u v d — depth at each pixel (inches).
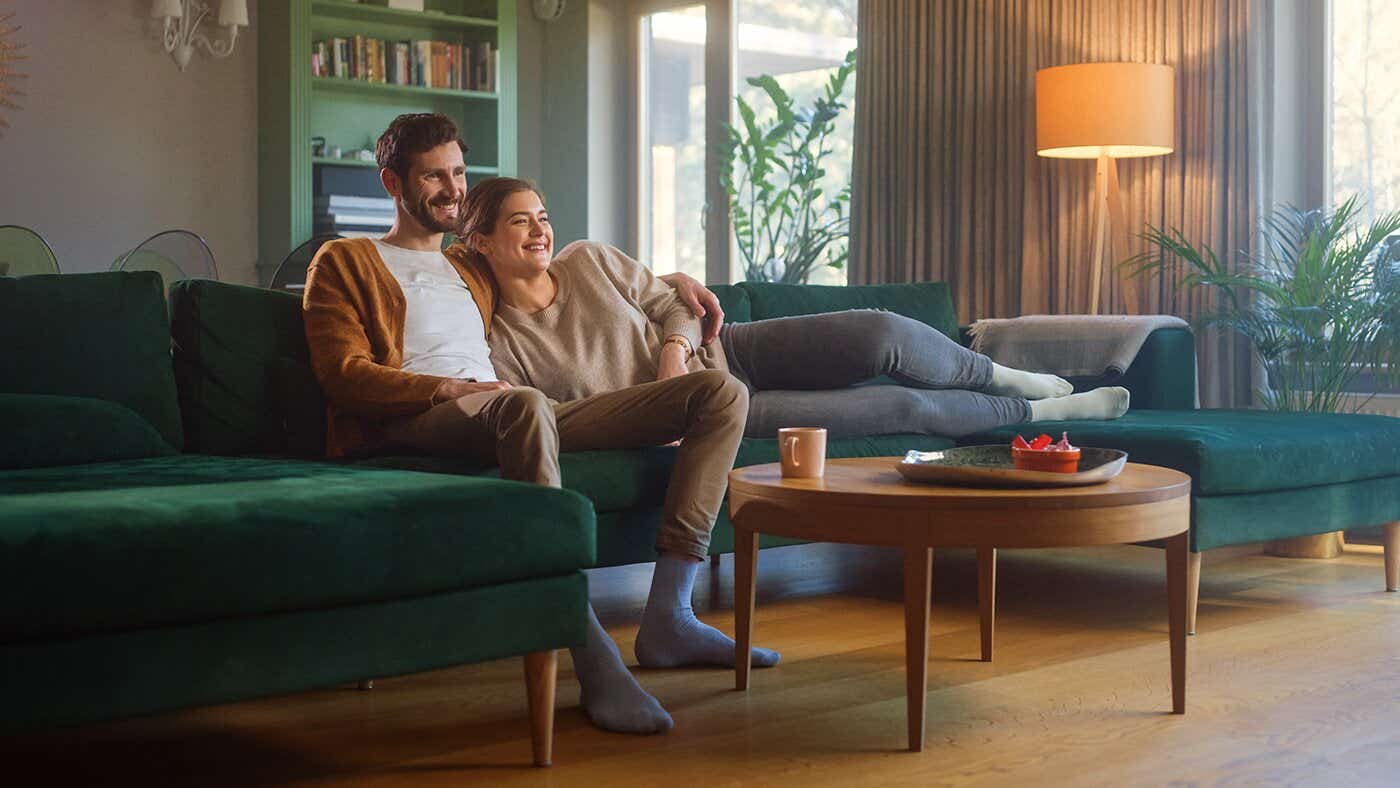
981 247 211.2
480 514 73.7
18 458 92.5
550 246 115.5
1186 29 188.5
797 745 81.2
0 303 101.2
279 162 241.3
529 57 278.8
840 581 138.4
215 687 64.8
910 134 217.9
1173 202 190.5
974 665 101.7
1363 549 160.2
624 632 113.8
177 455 104.1
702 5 261.0
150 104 238.2
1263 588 134.6
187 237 170.7
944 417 129.2
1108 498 80.1
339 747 81.2
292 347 112.0
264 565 65.8
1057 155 188.2
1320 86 189.0
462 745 81.4
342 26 254.1
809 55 245.8
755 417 123.2
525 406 90.1
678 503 98.9
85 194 232.7
